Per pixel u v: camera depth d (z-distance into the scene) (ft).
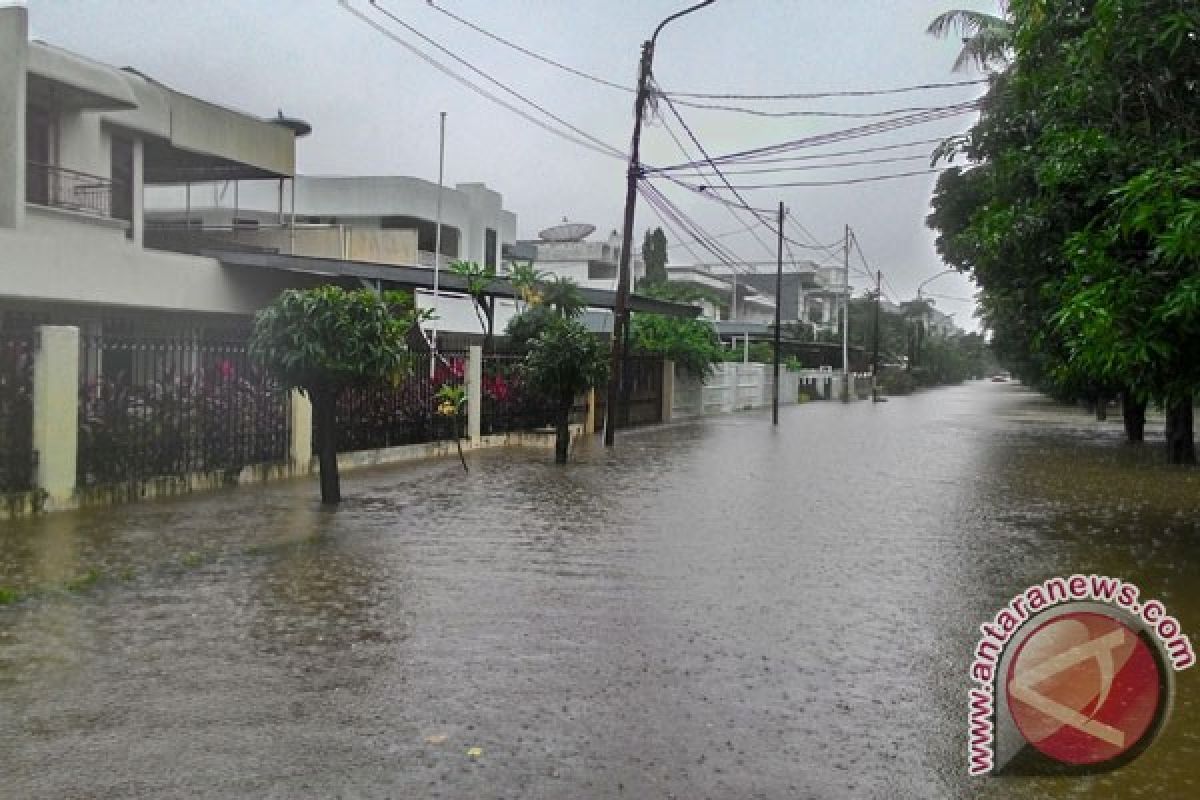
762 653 19.43
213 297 61.46
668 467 54.70
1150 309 26.07
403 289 71.51
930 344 310.04
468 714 15.74
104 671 17.43
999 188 39.96
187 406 38.32
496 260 119.24
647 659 18.83
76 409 33.19
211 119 64.85
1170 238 22.35
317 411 36.40
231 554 27.40
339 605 22.29
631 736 15.01
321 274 65.72
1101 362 27.66
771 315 254.27
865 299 280.51
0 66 48.39
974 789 13.47
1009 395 227.61
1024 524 36.73
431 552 28.60
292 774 13.37
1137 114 29.35
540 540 30.96
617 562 27.86
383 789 12.98
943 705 16.71
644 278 194.70
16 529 29.86
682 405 106.11
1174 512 40.29
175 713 15.49
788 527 34.83
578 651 19.22
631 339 91.81
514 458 57.00
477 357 60.44
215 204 92.58
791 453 65.98
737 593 24.45
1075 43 30.14
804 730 15.47
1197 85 27.91
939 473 54.80
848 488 46.98
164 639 19.40
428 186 104.12
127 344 35.83
